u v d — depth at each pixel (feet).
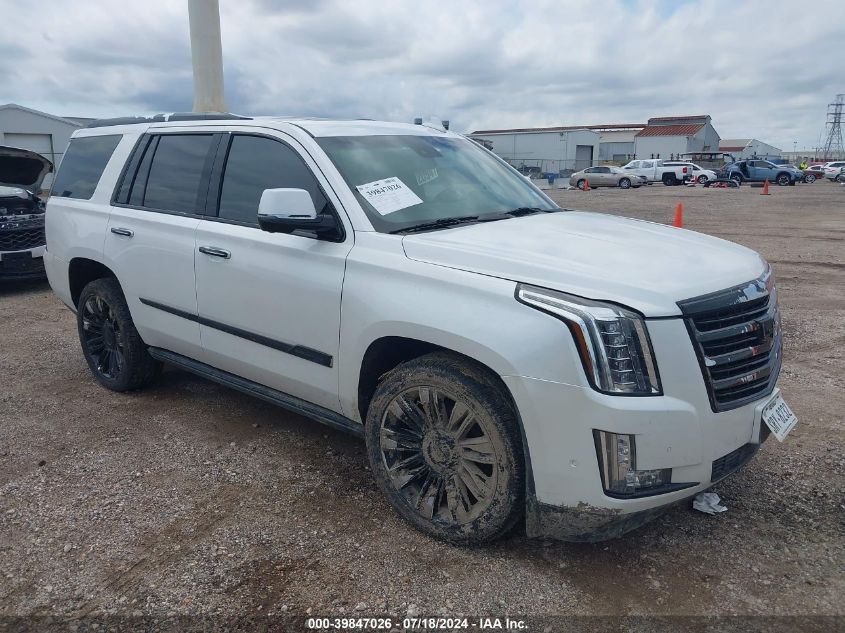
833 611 8.98
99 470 13.21
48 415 15.98
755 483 12.34
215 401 16.84
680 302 9.07
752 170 142.72
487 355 9.45
